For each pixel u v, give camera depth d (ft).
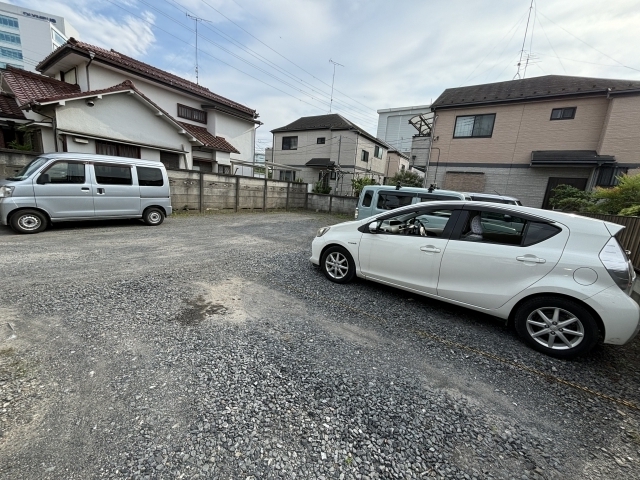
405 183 64.85
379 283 12.70
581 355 8.25
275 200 46.39
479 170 43.09
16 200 17.94
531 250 8.69
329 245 13.57
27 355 6.96
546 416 6.21
